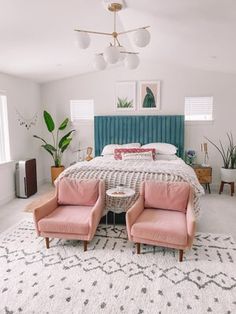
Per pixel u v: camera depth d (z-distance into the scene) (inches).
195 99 206.1
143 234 100.2
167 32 125.1
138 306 75.7
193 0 86.7
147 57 192.7
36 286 84.9
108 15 109.9
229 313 72.9
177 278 88.6
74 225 103.9
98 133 217.3
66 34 124.3
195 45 138.8
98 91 217.3
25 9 94.4
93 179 128.1
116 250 108.0
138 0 93.5
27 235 122.8
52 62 167.9
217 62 168.9
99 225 134.9
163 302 77.2
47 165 231.9
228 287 83.7
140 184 128.3
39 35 120.4
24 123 199.3
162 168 140.9
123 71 211.2
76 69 198.1
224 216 146.8
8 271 93.3
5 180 174.6
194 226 94.8
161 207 117.8
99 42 145.9
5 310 74.7
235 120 200.1
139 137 211.0
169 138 207.0
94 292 81.8
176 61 187.0
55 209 120.9
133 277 89.4
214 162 207.2
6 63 152.7
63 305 76.3
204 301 77.5
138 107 213.3
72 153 228.1
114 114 217.5
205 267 95.0
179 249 98.7
